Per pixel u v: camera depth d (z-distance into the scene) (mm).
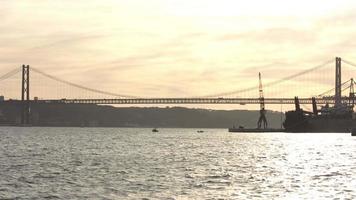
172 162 104875
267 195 61156
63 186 67125
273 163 105812
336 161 112625
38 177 76188
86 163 100188
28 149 146750
